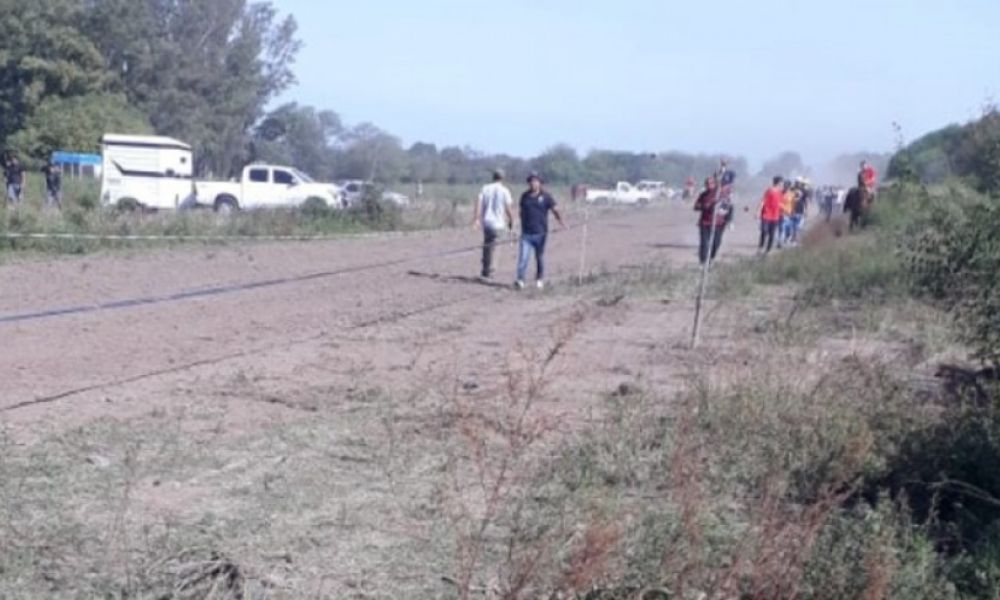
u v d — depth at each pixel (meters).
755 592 7.07
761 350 15.16
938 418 10.57
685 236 45.34
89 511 8.38
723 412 10.78
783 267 26.11
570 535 7.86
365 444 10.45
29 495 8.59
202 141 85.69
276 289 22.95
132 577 7.27
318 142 100.19
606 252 36.88
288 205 46.69
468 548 7.84
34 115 65.12
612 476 9.54
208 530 8.12
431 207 49.81
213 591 7.13
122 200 45.84
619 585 6.99
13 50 65.12
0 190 43.09
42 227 30.28
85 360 14.16
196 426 10.97
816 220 47.19
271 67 92.50
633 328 18.31
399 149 101.94
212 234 34.91
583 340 16.97
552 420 10.98
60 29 66.25
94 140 66.25
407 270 28.08
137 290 22.05
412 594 7.37
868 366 12.66
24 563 7.39
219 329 17.25
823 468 9.47
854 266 23.98
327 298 21.89
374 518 8.55
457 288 24.53
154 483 9.12
